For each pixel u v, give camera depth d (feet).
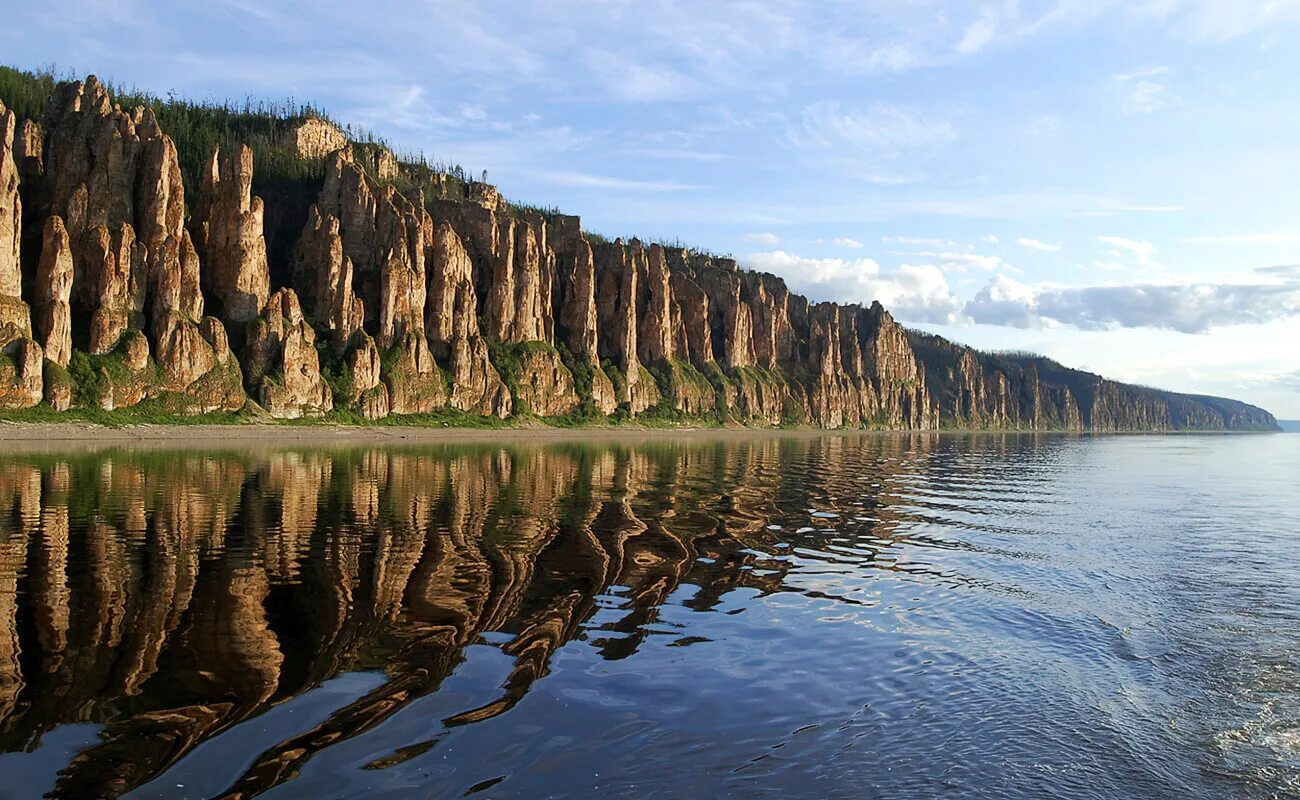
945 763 41.96
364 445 384.06
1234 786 40.86
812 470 279.90
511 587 78.43
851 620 70.95
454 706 46.42
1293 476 306.76
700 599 77.00
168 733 41.09
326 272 579.89
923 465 335.67
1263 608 79.30
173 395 448.65
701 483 211.82
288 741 40.57
